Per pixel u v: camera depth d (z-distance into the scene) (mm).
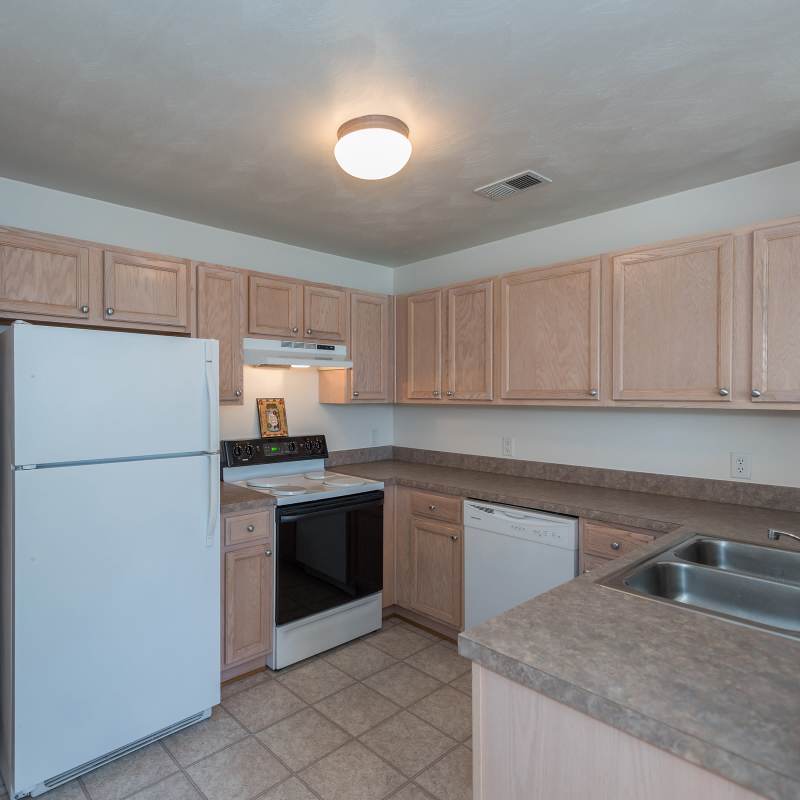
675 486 2561
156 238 2787
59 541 1835
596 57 1500
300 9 1308
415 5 1294
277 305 2967
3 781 1917
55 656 1828
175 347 2123
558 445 3018
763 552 1729
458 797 1813
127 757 2008
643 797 858
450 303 3150
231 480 3078
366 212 2768
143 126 1885
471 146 2035
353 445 3752
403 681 2545
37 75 1582
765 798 731
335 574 2854
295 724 2211
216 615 2238
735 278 2070
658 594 1542
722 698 861
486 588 2701
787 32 1395
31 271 2158
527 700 1008
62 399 1844
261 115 1810
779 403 1965
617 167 2230
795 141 2006
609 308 2443
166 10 1312
